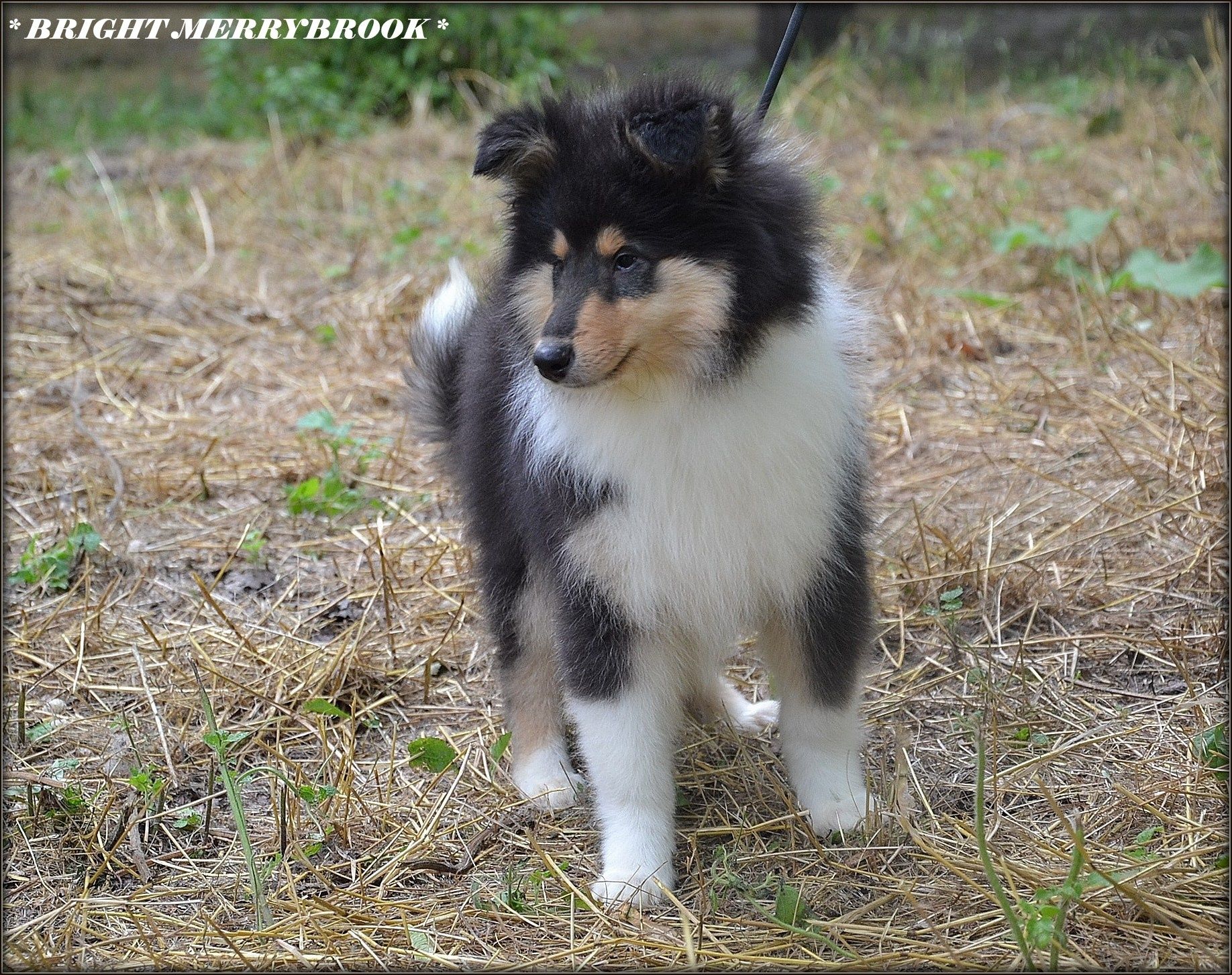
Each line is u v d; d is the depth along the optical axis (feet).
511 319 6.35
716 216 6.08
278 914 6.26
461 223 12.23
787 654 6.48
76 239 11.93
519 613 6.68
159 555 7.76
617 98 6.26
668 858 6.34
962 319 9.32
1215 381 8.20
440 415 7.09
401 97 16.53
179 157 15.14
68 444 8.41
